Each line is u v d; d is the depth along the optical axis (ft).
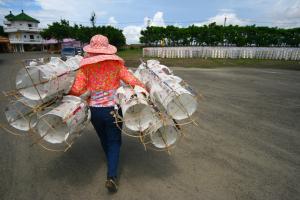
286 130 15.44
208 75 42.01
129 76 8.80
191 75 41.96
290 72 46.80
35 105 8.87
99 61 8.28
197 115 18.26
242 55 90.02
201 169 10.65
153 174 10.22
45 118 8.36
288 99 23.61
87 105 8.75
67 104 8.39
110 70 8.66
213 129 15.43
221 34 111.86
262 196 8.91
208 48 92.94
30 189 9.16
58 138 8.45
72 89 8.53
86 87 8.73
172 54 95.91
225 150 12.51
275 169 10.77
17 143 13.16
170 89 8.60
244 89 28.63
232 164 11.12
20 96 9.23
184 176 10.09
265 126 16.11
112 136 8.98
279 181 9.86
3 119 16.85
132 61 77.87
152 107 8.75
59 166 10.82
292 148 12.89
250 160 11.52
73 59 12.03
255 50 88.17
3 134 14.32
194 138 13.96
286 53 82.28
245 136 14.39
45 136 8.41
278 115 18.48
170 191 9.11
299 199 8.79
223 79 36.81
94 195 8.86
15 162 11.16
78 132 8.79
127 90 8.68
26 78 8.68
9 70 47.96
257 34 111.04
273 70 50.62
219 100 22.97
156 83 9.66
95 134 14.25
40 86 8.64
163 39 130.52
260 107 20.66
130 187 9.32
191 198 8.73
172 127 9.08
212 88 29.14
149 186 9.39
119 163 11.03
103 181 9.72
